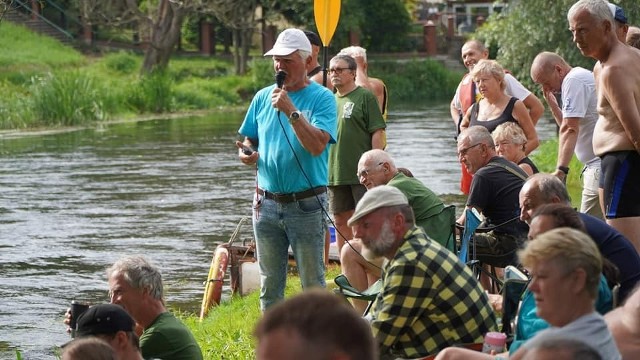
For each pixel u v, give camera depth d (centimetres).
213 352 1028
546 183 788
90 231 2025
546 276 546
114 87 5094
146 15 5931
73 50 6238
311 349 317
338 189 1209
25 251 1859
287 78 973
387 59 7138
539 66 1201
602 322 548
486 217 993
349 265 991
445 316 711
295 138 966
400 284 705
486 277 1017
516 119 1215
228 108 5456
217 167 2936
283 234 991
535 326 661
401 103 5962
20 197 2434
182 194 2461
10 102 4406
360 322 323
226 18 6012
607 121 878
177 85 5653
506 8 3444
